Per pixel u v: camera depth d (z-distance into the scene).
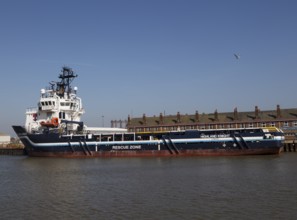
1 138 162.88
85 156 79.62
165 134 75.69
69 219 24.14
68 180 41.97
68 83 92.81
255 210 25.00
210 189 33.28
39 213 25.81
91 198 30.58
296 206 25.69
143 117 130.25
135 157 75.81
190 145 73.75
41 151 82.88
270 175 41.28
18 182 41.50
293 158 63.94
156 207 26.66
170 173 45.69
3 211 26.55
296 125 108.38
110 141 78.38
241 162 57.34
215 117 119.69
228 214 24.22
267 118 112.31
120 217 24.22
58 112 87.75
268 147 69.62
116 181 40.16
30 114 90.62
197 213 24.69
